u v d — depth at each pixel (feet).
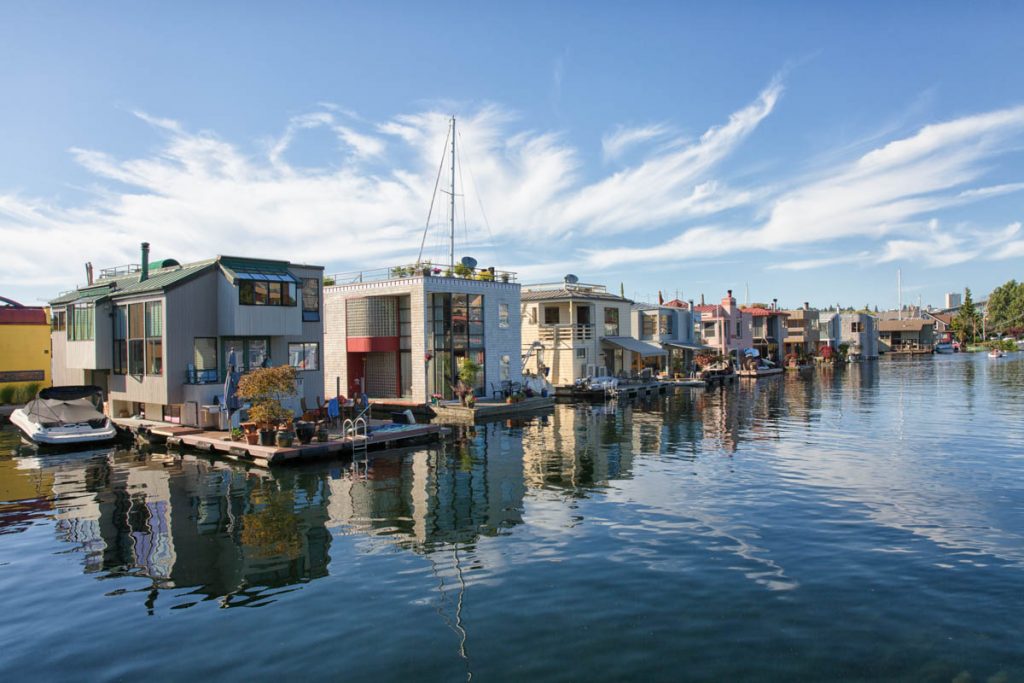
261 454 73.00
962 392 154.20
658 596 35.65
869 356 360.69
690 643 30.42
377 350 134.10
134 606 35.55
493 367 141.08
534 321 174.09
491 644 30.55
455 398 130.93
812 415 116.26
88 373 109.91
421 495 58.70
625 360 192.65
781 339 296.10
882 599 35.04
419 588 37.19
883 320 436.76
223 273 92.84
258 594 36.83
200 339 91.91
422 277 125.59
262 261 96.99
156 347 91.30
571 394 154.51
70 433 88.17
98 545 45.75
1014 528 47.14
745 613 33.45
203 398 90.02
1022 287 506.48
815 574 38.60
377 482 64.13
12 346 134.92
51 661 29.84
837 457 75.05
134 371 96.53
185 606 35.45
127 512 54.19
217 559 42.60
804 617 32.96
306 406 101.91
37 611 35.12
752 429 99.60
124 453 83.05
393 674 28.09
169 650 30.60
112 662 29.66
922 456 75.10
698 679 27.37
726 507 53.36
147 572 40.52
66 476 68.90
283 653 30.07
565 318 176.14
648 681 27.27
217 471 70.38
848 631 31.42
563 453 79.77
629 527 48.19
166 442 86.38
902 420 107.14
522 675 27.84
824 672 27.81
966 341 494.18
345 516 52.08
